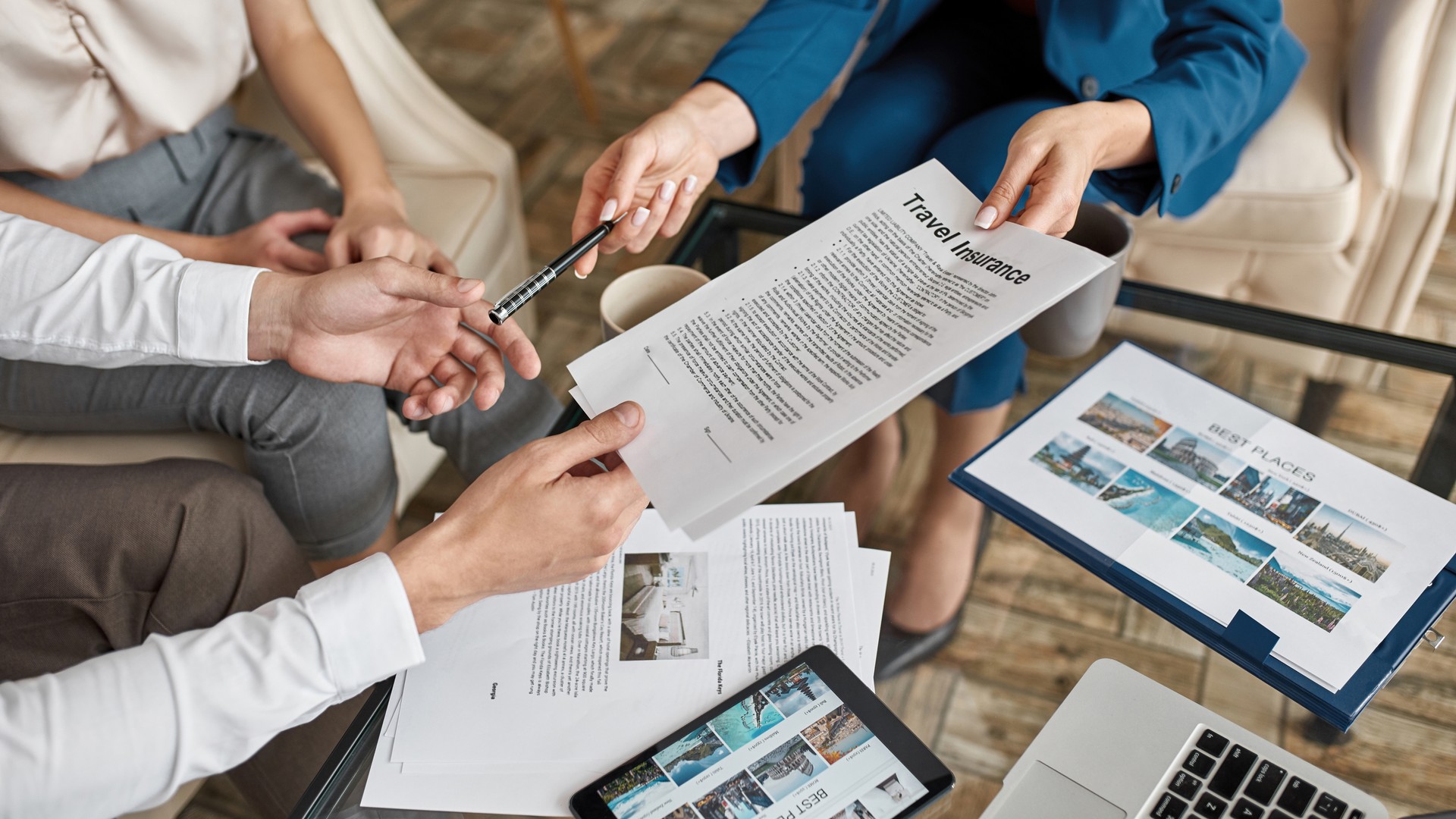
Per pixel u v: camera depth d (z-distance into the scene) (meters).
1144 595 0.64
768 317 0.64
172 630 0.76
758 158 0.97
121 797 0.53
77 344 0.76
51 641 0.76
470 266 1.23
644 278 0.76
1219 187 1.14
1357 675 0.59
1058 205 0.70
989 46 1.14
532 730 0.59
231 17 0.99
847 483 0.74
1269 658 0.60
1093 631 0.64
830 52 0.99
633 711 0.60
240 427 0.90
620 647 0.63
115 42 0.91
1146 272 1.31
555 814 0.56
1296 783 0.57
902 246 0.66
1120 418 0.75
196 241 0.97
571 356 1.44
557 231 1.72
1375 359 0.82
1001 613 0.65
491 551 0.58
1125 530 0.67
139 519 0.74
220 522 0.76
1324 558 0.65
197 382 0.89
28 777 0.51
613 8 2.33
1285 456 0.72
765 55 0.96
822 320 0.62
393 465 0.99
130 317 0.75
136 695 0.53
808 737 0.58
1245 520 0.67
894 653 0.63
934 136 1.08
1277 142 1.17
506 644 0.64
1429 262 1.21
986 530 0.70
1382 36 1.12
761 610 0.65
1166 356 0.81
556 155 1.91
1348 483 0.69
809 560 0.68
